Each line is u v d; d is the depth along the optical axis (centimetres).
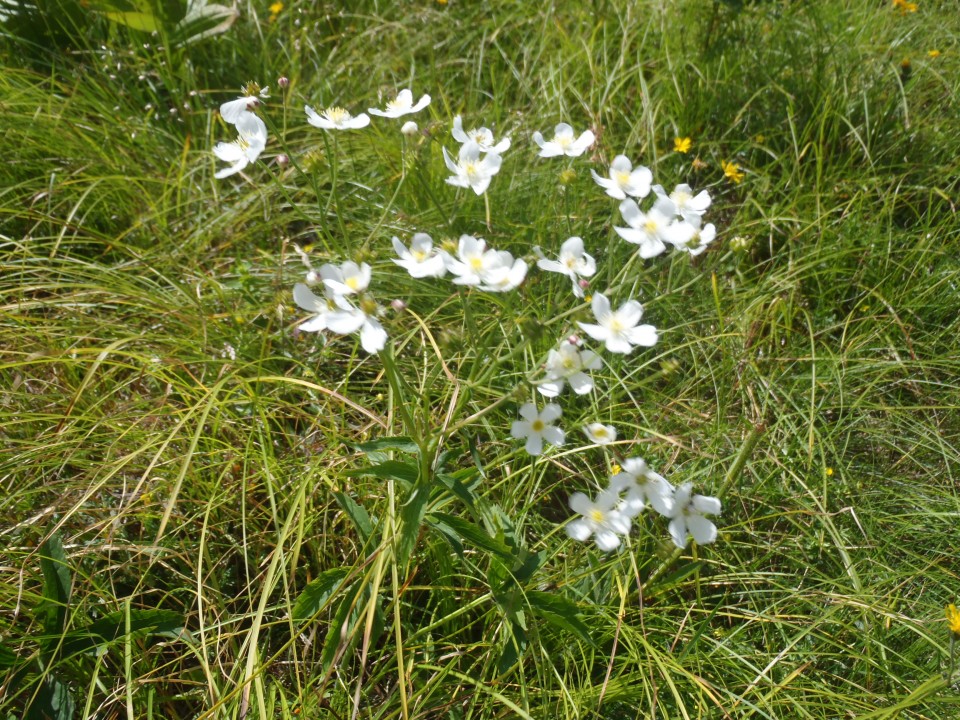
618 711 27
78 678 26
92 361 33
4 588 27
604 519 22
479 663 27
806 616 28
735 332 39
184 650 27
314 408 34
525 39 57
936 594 30
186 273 40
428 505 26
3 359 34
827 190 46
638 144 49
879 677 28
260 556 30
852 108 50
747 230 45
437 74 55
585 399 35
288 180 45
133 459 31
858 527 32
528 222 42
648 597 28
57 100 47
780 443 35
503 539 25
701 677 27
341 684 25
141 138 47
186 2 54
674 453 34
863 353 40
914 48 59
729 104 51
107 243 40
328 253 39
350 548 29
